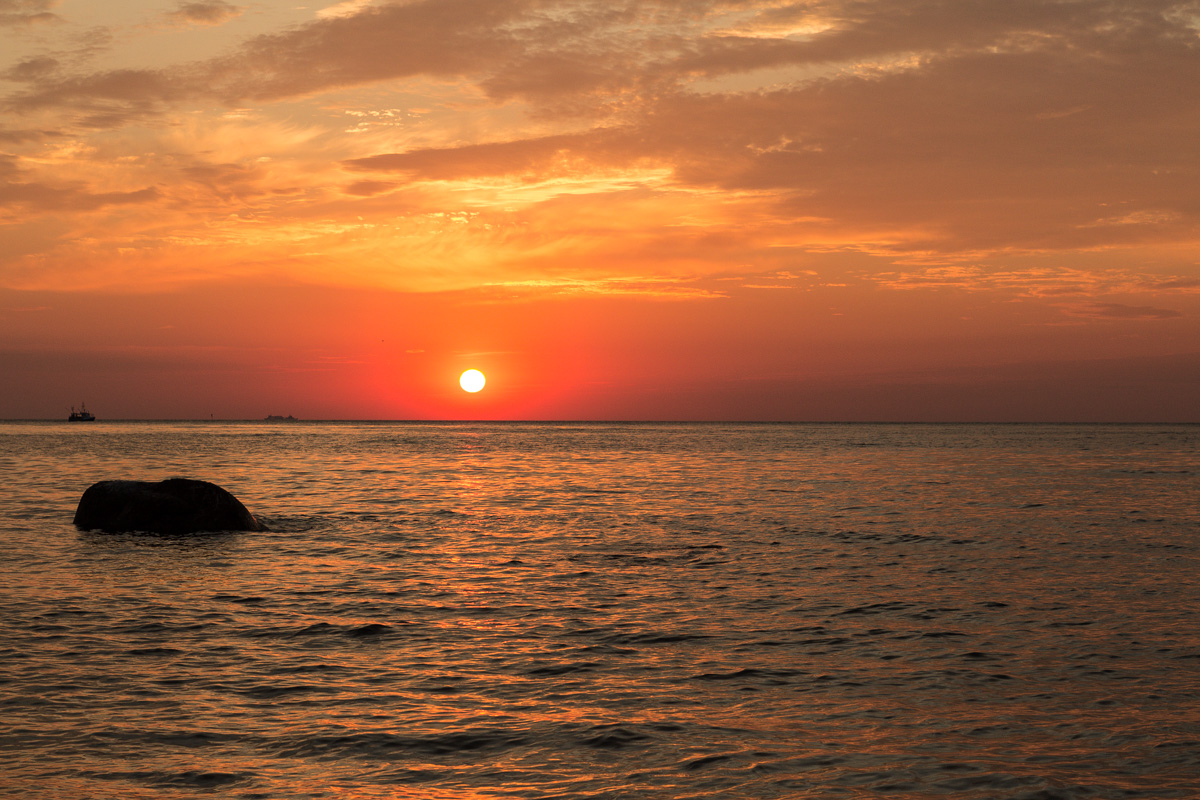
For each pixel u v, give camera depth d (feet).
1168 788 30.25
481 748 33.88
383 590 65.77
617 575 72.54
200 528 96.12
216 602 60.75
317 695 40.37
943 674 44.24
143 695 39.96
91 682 41.75
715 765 32.22
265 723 36.52
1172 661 46.42
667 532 100.12
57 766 31.58
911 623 55.26
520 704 39.32
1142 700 40.01
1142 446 418.31
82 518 98.48
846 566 76.79
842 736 35.40
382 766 32.04
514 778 31.01
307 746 33.94
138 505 96.37
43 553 80.79
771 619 56.49
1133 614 57.62
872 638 51.52
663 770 31.76
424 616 57.21
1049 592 65.00
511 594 64.59
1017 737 35.27
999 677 43.70
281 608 59.21
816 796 29.60
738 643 50.42
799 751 33.68
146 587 65.46
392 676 43.65
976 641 50.75
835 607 60.03
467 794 29.60
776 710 38.70
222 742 34.24
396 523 107.76
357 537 94.89
